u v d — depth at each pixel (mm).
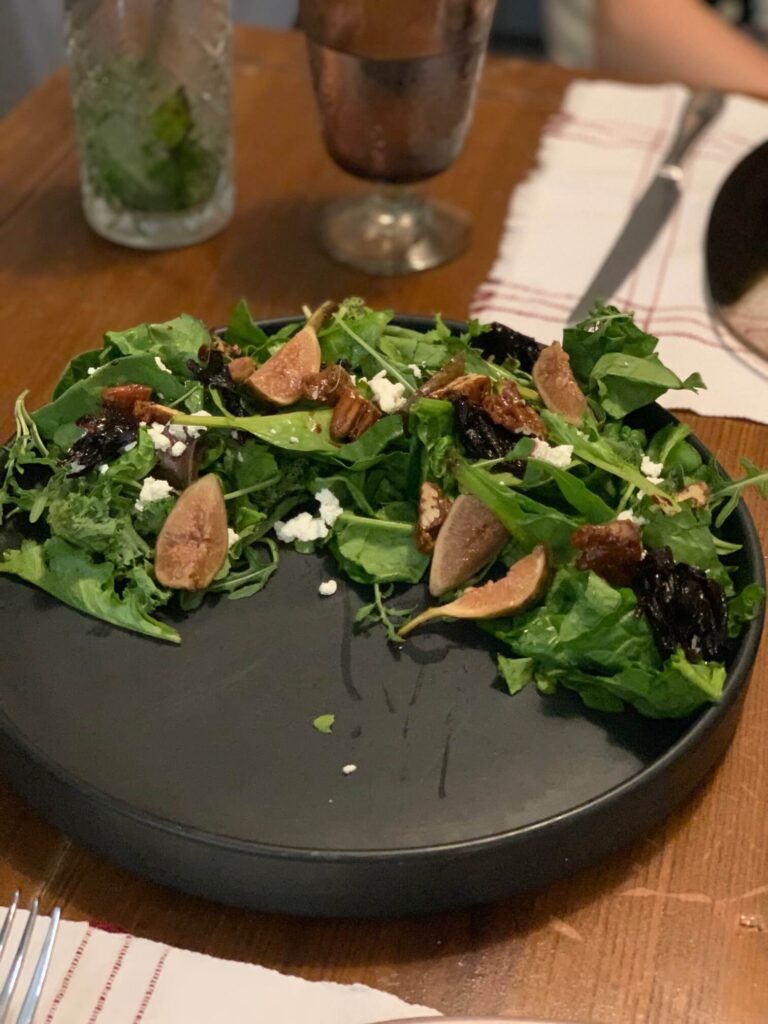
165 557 704
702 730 585
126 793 582
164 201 1104
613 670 629
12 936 560
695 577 639
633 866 607
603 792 563
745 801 637
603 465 711
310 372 790
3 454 771
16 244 1140
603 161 1264
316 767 600
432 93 1004
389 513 752
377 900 553
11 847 614
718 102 1332
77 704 632
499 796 584
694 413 923
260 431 750
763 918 584
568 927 580
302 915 569
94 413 783
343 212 1181
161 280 1092
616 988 555
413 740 616
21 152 1283
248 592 712
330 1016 534
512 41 2873
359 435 764
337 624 693
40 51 1802
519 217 1170
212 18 1055
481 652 670
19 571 700
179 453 737
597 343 811
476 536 707
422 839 563
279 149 1298
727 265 1068
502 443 746
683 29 1687
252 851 539
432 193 1209
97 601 680
